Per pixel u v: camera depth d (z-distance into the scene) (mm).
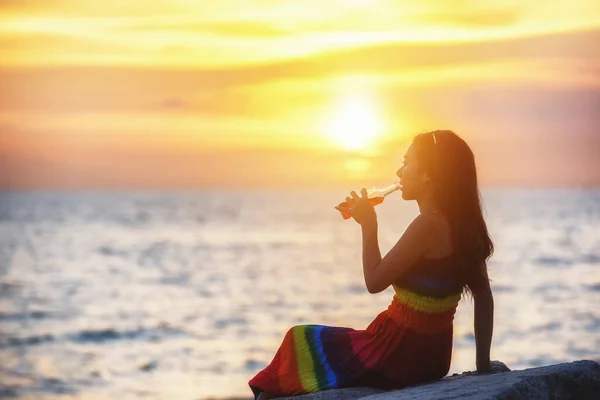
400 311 4414
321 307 33125
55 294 38469
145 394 18453
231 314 31531
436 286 4332
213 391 18438
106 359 22703
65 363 22188
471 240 4324
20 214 154750
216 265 52531
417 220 4332
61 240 77438
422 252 4309
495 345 23062
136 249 66000
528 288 37344
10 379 20312
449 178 4344
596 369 4301
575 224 100500
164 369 21203
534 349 22438
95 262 54844
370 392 4406
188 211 172625
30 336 26719
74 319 30578
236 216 144250
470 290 4555
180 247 68562
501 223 103812
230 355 23094
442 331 4418
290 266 52062
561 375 4148
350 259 57438
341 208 4508
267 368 4613
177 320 30031
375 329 4516
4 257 58469
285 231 95688
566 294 35031
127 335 26859
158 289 40219
